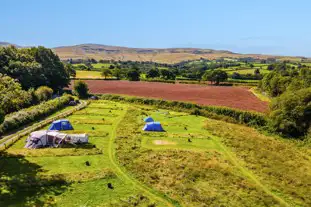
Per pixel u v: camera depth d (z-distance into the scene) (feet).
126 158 122.11
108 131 163.43
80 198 88.43
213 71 430.61
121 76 491.31
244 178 110.42
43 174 101.19
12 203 82.48
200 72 502.79
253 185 104.37
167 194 94.63
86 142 140.36
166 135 161.17
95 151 127.95
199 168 116.57
